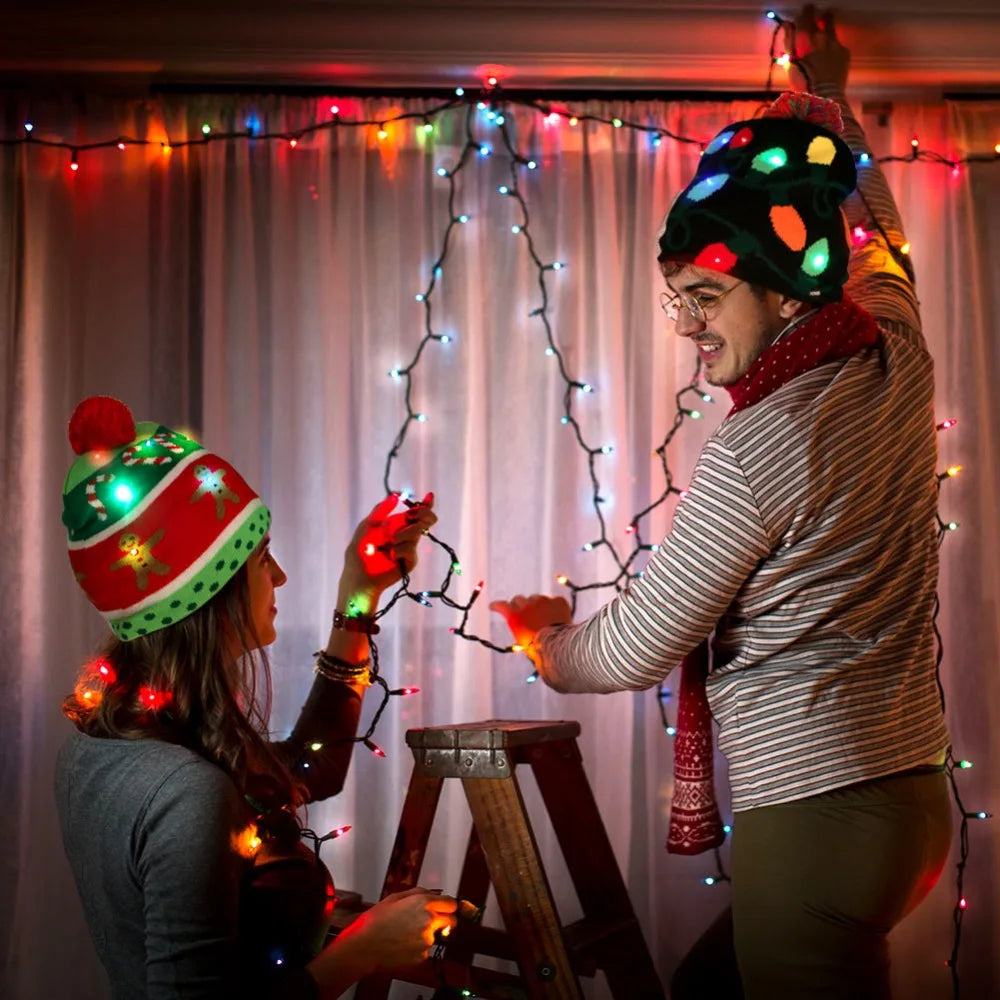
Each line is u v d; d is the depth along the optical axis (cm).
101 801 114
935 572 150
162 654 121
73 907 220
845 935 135
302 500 234
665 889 230
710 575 139
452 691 232
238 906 115
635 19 224
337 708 165
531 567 236
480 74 233
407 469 235
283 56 229
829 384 140
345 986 120
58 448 229
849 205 184
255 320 235
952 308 236
